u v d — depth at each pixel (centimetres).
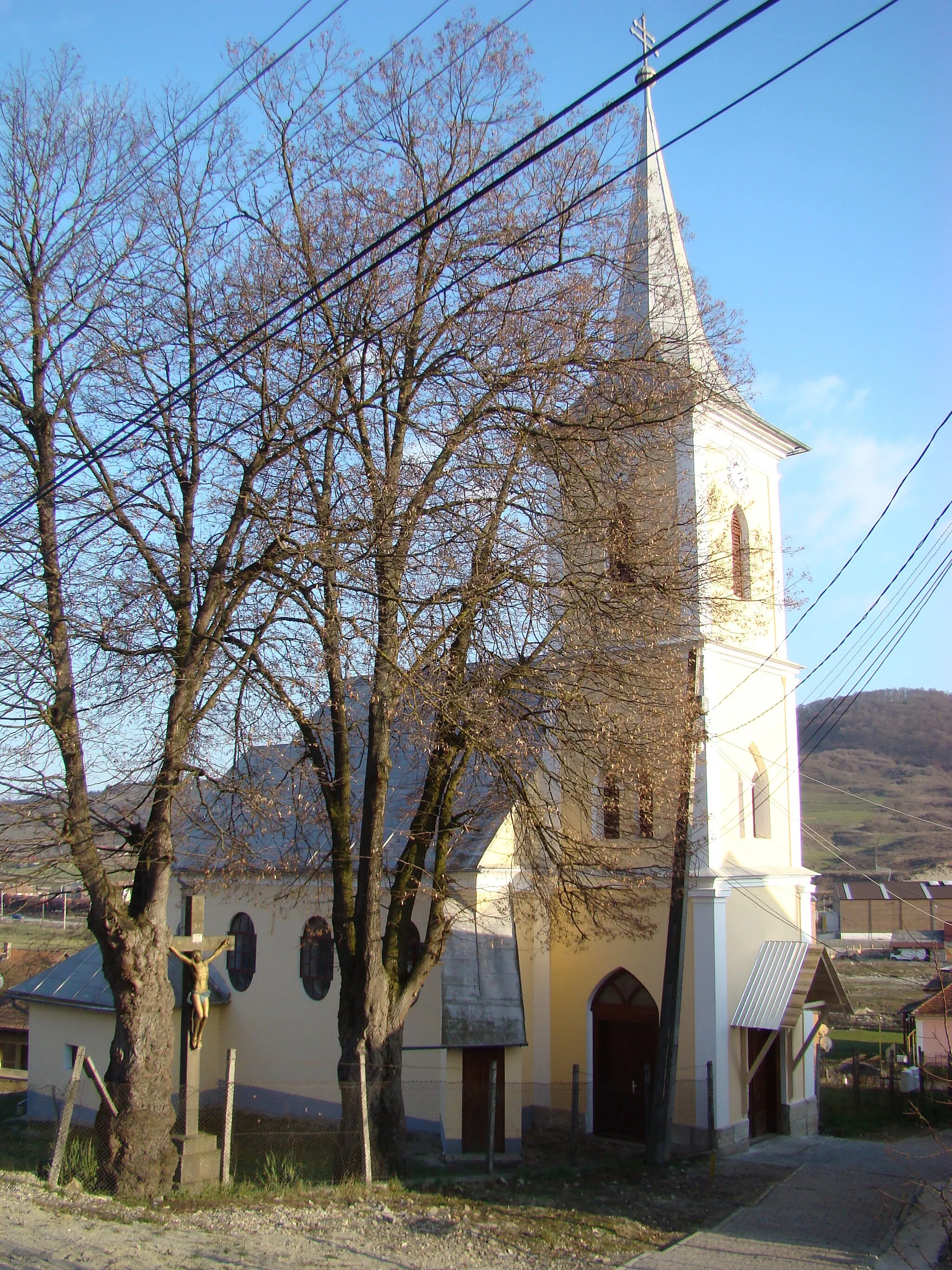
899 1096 2872
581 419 1722
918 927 7162
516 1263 1219
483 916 2064
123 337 1573
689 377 1762
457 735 1653
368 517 1517
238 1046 2536
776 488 2688
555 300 1680
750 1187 1797
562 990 2375
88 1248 1095
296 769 1623
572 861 1750
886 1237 1488
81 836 1438
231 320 1600
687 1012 2172
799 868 2527
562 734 1677
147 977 1454
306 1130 2144
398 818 2147
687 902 2198
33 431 1523
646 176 2420
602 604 1659
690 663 1889
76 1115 2362
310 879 1808
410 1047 1966
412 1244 1250
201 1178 1458
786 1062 2377
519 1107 2019
